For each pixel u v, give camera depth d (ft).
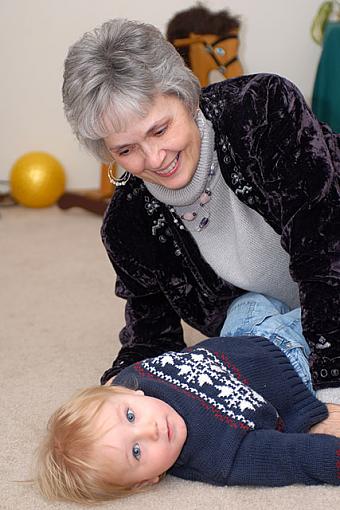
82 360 6.92
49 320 7.97
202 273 5.53
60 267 9.73
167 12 12.30
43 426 5.66
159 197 5.08
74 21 12.52
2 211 12.62
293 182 4.68
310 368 4.93
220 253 5.38
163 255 5.56
